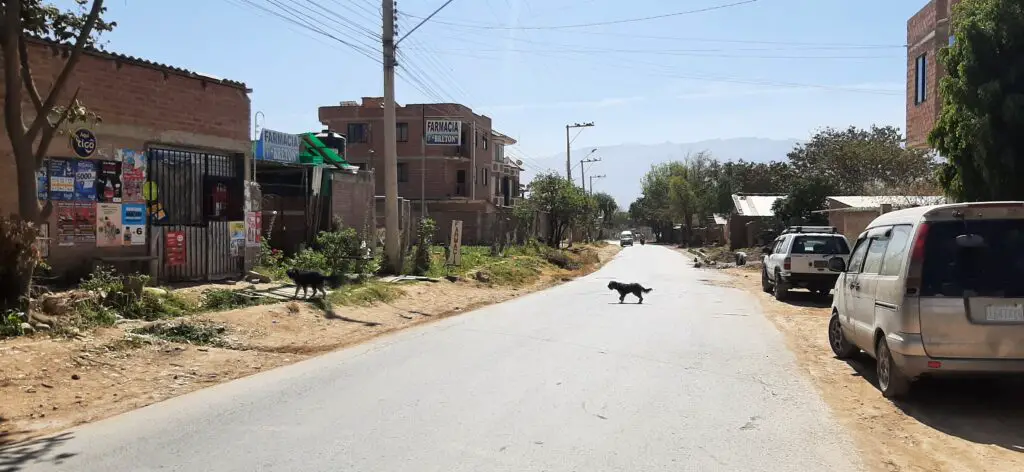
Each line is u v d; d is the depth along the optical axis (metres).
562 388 8.18
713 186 86.81
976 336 6.86
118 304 11.60
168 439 6.22
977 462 5.76
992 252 7.02
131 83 14.41
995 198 11.33
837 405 7.59
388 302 16.42
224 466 5.45
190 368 9.35
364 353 10.71
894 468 5.58
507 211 58.16
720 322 14.61
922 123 20.84
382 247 25.48
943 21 19.36
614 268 37.34
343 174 24.48
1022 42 11.02
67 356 8.89
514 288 23.67
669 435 6.33
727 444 6.09
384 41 20.92
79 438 6.32
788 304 18.72
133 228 14.50
